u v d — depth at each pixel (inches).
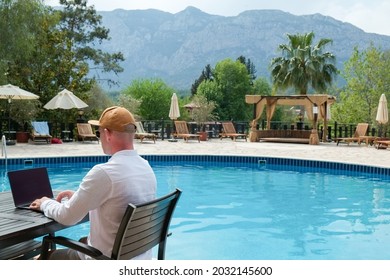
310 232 232.7
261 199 318.0
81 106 672.4
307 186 374.9
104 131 97.9
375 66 1320.1
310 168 481.7
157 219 100.7
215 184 379.2
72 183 368.2
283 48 1177.4
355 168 449.1
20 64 756.0
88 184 92.7
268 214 272.4
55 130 761.6
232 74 2164.1
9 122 644.1
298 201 313.1
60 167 460.8
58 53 798.5
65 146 609.0
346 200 318.3
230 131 803.4
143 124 827.4
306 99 736.3
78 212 93.9
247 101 768.3
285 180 405.1
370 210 286.5
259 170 469.7
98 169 93.0
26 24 672.4
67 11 1312.7
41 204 108.7
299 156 520.4
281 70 1154.0
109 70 1412.4
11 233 92.5
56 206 101.7
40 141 685.9
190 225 243.1
